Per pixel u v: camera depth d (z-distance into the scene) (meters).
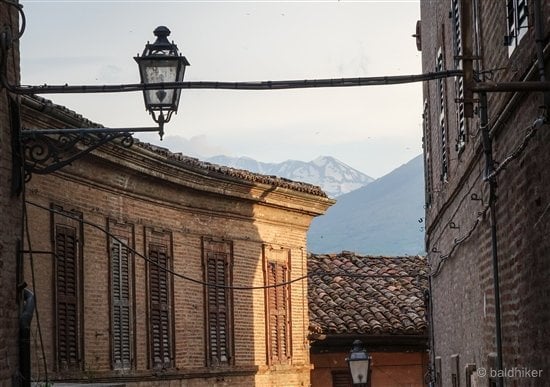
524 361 15.03
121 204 26.17
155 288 27.84
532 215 14.15
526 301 14.79
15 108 15.71
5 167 15.38
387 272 37.84
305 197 34.53
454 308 23.72
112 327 25.44
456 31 20.41
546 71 12.96
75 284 23.83
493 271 16.77
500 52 15.98
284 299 34.44
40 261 22.34
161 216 28.23
